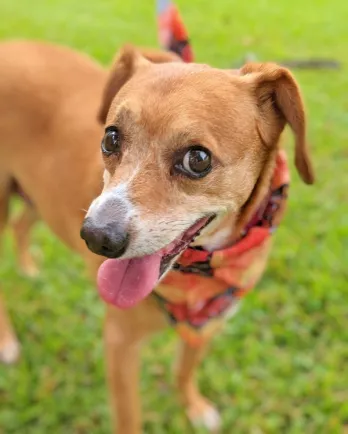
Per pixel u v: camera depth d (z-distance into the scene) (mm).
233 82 418
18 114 562
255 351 659
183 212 400
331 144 989
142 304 488
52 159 547
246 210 445
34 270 744
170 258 419
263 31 1489
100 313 697
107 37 1371
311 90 1164
